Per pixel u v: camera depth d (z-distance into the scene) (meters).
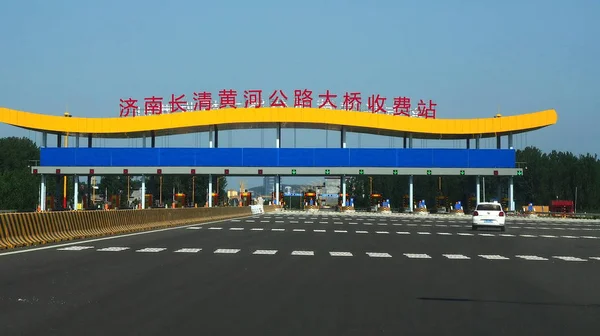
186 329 8.08
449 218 58.38
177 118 70.25
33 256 17.48
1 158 116.88
